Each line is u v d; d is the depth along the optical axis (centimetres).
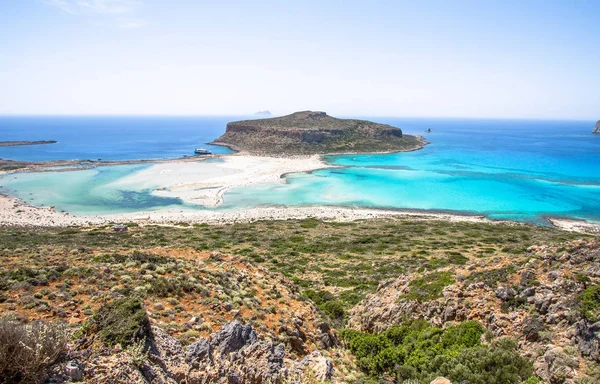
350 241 5422
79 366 774
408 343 1741
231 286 1764
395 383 1463
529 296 1692
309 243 5275
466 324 1684
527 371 1269
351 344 1770
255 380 982
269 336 1355
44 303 1291
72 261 1967
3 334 696
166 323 1245
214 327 1309
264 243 5244
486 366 1298
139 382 801
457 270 2273
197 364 973
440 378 1159
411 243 5278
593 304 1468
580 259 1850
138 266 1808
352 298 2830
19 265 1809
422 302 2047
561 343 1367
